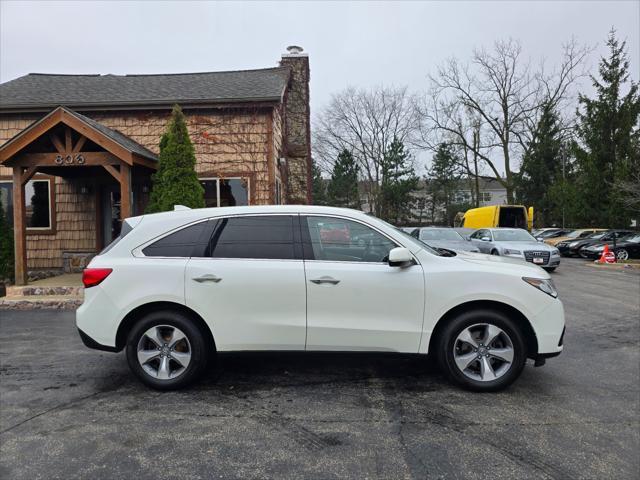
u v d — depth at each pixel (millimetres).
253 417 3438
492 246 14453
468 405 3639
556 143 35312
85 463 2809
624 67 23094
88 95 11938
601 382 4211
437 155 44875
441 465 2771
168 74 14641
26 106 11227
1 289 8859
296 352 3893
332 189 53844
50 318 7070
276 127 12578
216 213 4125
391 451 2934
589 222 24438
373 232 4035
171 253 4000
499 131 35812
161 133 11594
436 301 3828
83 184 11492
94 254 11375
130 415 3488
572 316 7293
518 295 3812
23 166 8805
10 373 4484
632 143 22297
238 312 3865
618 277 12766
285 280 3852
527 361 4832
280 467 2756
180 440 3090
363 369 4512
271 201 11648
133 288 3908
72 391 3992
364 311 3850
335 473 2691
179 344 3977
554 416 3461
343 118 42031
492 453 2916
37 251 11602
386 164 45094
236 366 4613
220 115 11672
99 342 3939
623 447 3008
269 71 14828
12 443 3064
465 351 3924
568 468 2750
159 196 9430
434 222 58156
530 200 35719
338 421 3363
